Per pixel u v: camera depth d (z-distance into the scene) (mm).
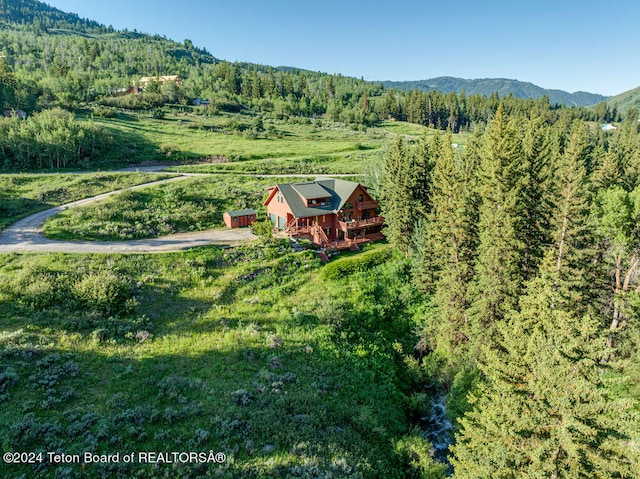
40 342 27219
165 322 33688
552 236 34594
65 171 79312
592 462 14039
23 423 19203
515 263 31047
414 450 24672
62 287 34125
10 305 31266
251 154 101562
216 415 22516
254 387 25984
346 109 192375
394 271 46438
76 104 127438
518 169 38844
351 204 56406
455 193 36969
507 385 16312
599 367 14906
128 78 187000
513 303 29172
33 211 54812
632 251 30719
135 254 43125
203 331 33000
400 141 54531
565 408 14094
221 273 43219
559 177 44031
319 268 47062
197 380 25688
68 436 19250
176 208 60062
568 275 31016
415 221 48844
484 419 17250
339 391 28219
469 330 31500
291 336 33562
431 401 31578
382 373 32219
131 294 35844
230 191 68875
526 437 15367
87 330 30031
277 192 57062
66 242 45281
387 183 54531
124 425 20562
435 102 197375
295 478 18781
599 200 35000
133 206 57875
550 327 16203
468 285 32125
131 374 25594
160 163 92062
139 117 132250
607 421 13711
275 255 47719
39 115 96688
